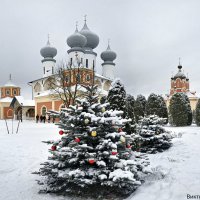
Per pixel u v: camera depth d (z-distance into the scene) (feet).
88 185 19.19
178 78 182.39
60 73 103.04
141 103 84.69
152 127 37.99
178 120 77.36
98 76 134.41
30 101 169.07
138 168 20.21
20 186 22.58
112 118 19.34
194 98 175.11
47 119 129.80
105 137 19.52
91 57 152.25
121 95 27.53
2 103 193.26
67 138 20.24
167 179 21.58
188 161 28.17
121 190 18.92
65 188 19.95
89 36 153.99
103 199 18.69
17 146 40.34
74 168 19.45
